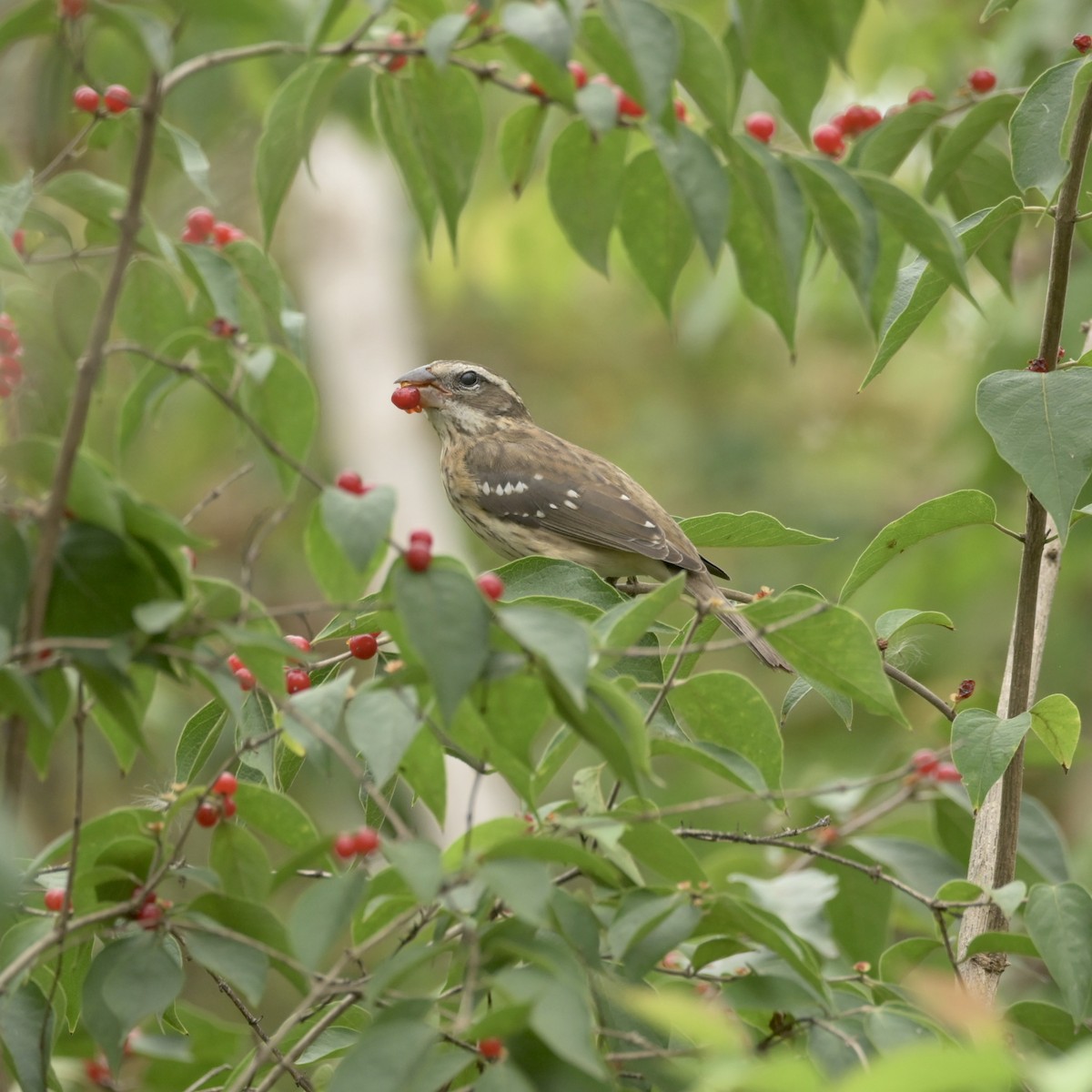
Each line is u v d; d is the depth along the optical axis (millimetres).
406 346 22469
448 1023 6152
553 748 6578
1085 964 6797
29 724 5891
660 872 6492
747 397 23734
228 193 20703
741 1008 6527
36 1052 6414
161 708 15117
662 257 7734
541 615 5160
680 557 13094
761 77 8094
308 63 6820
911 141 9422
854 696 6879
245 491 21047
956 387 18219
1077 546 15086
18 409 7797
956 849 10227
